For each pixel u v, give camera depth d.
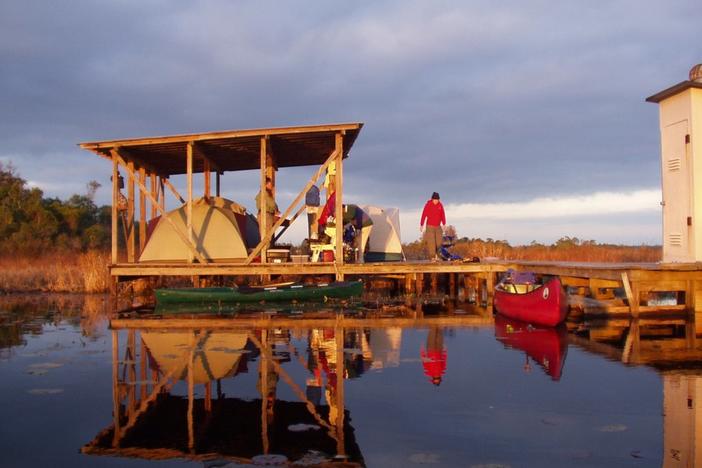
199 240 20.69
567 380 8.60
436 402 7.52
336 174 18.66
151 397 7.93
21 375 9.18
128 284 22.45
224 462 5.70
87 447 6.13
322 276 21.80
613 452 5.83
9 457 5.88
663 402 7.46
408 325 14.05
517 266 19.58
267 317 15.49
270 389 8.25
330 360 10.05
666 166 16.72
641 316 15.25
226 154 21.70
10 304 19.00
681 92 16.06
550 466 5.51
